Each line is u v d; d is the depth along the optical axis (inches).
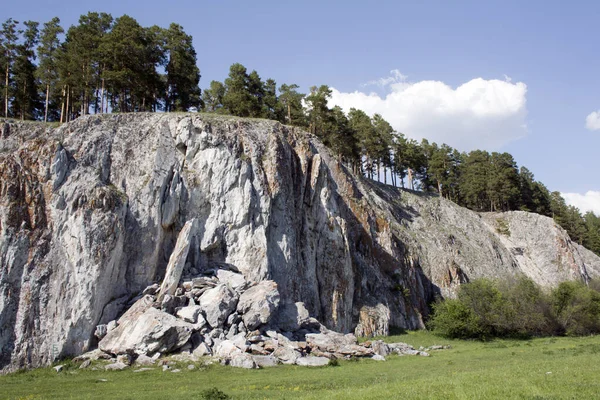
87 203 1508.4
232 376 1125.1
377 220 2765.7
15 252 1358.3
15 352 1250.0
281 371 1206.3
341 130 3435.0
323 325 1851.6
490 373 952.9
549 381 779.4
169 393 890.1
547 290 2982.3
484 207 5059.1
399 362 1418.6
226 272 1672.0
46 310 1334.9
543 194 5295.3
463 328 2268.7
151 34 2615.7
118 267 1525.6
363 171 4077.3
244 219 1824.6
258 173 1942.7
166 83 2763.3
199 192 1818.4
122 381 1077.1
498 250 3863.2
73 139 1683.1
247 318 1460.4
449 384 788.0
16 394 932.6
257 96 3125.0
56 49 2377.0
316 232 2167.8
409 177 4279.0
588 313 2506.2
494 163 4763.8
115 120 1833.2
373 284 2431.1
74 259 1422.2
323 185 2263.8
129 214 1625.2
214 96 3139.8
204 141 1895.9
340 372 1178.6
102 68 2381.9
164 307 1414.9
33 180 1487.5
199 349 1330.0
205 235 1754.4
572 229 5108.3
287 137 2253.9
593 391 671.1
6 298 1300.4
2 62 2372.0
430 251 3218.5
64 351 1314.0
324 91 3193.9
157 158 1776.6
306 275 2010.3
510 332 2405.3
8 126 1695.4
